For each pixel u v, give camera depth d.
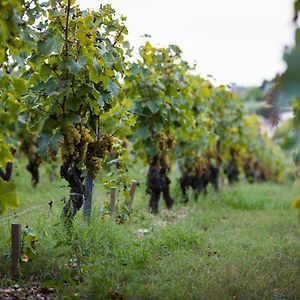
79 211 8.20
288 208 13.84
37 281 6.12
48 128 6.91
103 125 7.96
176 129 11.18
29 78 7.50
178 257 7.07
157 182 11.05
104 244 7.21
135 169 15.68
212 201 13.56
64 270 6.12
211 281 5.86
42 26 6.89
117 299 5.50
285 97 3.44
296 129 4.06
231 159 19.64
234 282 5.84
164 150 11.07
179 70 10.78
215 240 8.38
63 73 6.88
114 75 7.67
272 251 7.62
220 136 15.99
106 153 7.84
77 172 7.45
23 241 6.45
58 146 6.92
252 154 23.69
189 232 8.34
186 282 5.88
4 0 4.80
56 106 6.89
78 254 6.73
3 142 5.69
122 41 8.01
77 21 6.89
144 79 9.77
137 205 11.53
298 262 6.96
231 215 11.71
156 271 6.44
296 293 5.62
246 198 13.95
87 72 6.92
